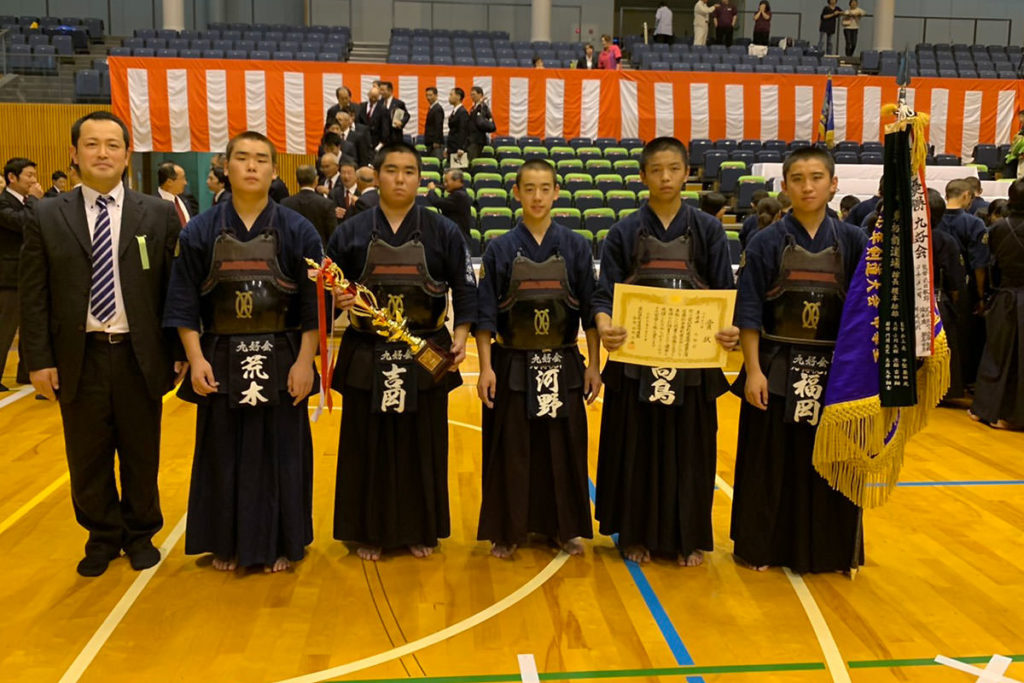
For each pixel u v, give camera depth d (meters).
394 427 3.33
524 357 3.30
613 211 9.76
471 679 2.51
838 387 3.07
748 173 11.46
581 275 3.33
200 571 3.27
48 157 13.23
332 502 4.09
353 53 16.45
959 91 13.62
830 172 3.11
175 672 2.54
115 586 3.12
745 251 3.25
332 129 10.22
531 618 2.91
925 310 3.06
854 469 3.10
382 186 3.19
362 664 2.60
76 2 17.80
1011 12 19.52
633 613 2.96
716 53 16.47
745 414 3.33
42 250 3.03
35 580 3.17
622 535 3.37
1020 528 3.79
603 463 3.42
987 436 5.32
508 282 3.29
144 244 3.10
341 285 3.03
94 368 3.10
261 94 12.23
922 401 3.15
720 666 2.61
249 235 3.13
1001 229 5.39
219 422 3.17
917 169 3.03
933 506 4.05
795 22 19.58
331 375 3.34
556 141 12.79
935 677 2.56
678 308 3.05
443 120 12.02
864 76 13.53
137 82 11.98
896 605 3.04
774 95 13.36
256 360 3.10
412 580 3.21
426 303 3.23
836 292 3.13
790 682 2.52
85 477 3.18
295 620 2.88
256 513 3.21
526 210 3.28
